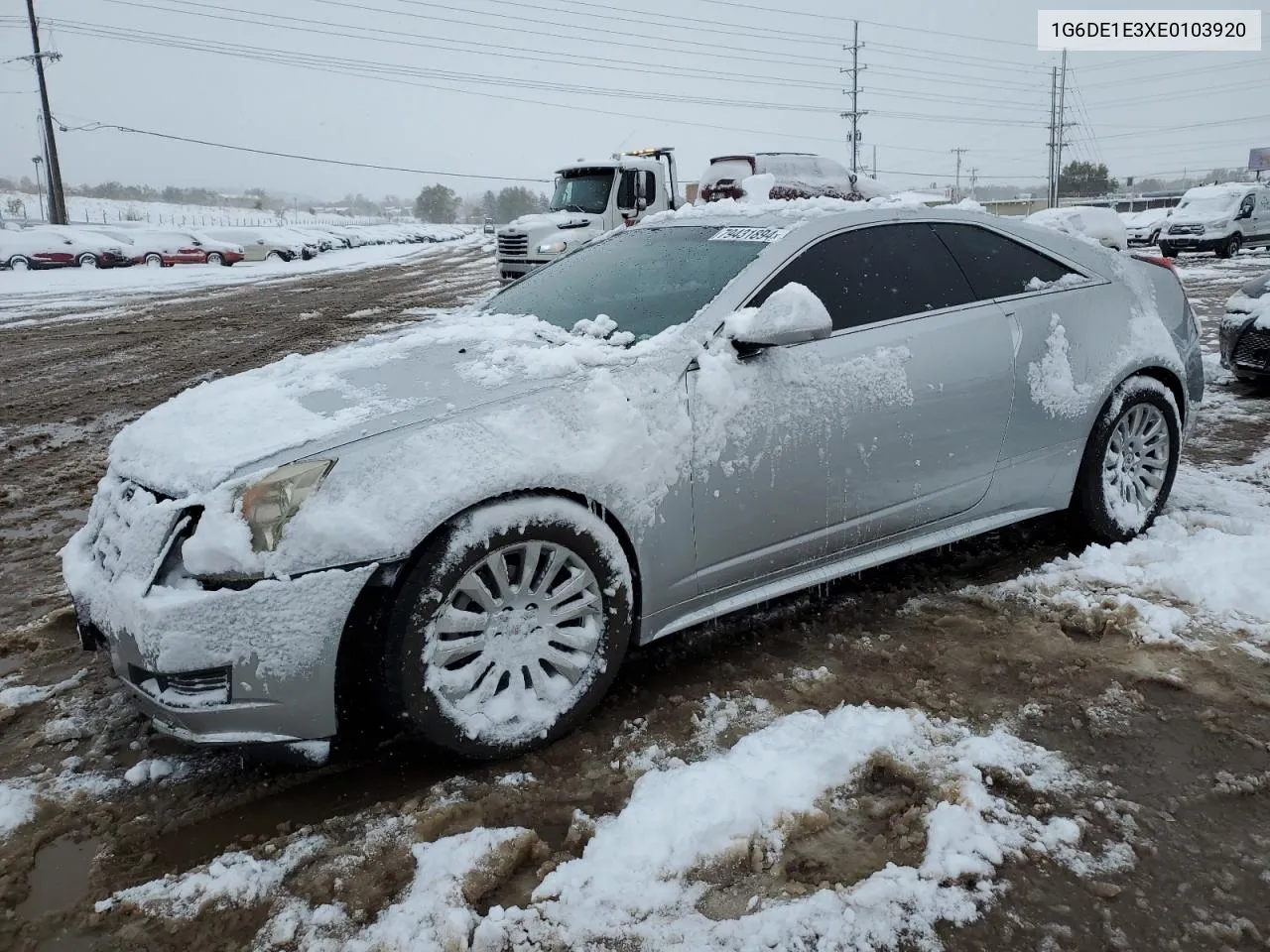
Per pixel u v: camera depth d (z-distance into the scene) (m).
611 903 2.26
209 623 2.52
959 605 3.84
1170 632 3.49
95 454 6.98
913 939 2.14
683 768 2.78
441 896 2.28
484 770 2.85
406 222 117.88
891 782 2.71
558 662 2.93
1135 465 4.38
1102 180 82.44
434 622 2.69
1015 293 4.01
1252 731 2.91
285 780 2.83
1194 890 2.28
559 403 2.93
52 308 19.39
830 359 3.42
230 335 14.06
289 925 2.23
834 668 3.38
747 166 16.58
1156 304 4.51
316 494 2.61
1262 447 5.86
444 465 2.71
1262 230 24.89
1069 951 2.11
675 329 3.26
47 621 3.89
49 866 2.48
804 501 3.39
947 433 3.71
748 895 2.28
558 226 16.09
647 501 3.04
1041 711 3.04
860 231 3.73
